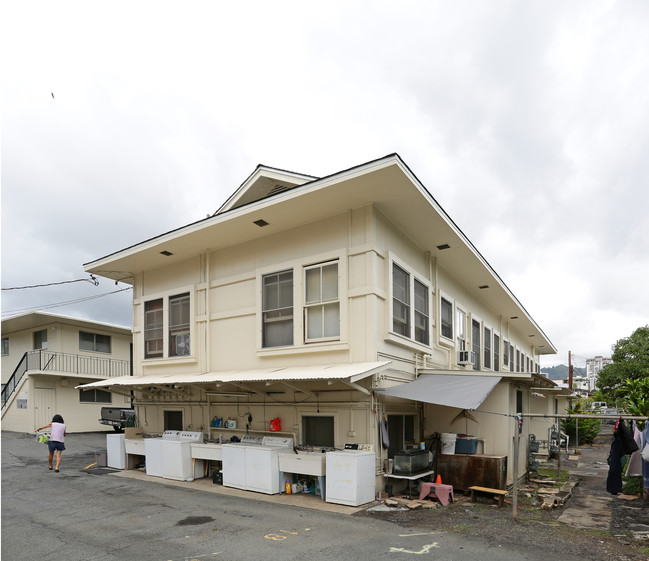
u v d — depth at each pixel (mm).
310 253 11211
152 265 14648
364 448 9656
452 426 11703
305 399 10789
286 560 6211
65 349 23375
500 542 6992
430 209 10719
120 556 6387
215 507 8859
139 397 14719
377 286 10266
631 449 9602
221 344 12688
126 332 26312
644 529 7977
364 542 6883
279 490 9961
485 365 19234
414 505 8953
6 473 12391
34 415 21391
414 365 11898
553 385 14031
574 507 9609
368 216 10383
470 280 16484
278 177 11945
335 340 10414
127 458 13203
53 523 7895
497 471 9859
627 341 43188
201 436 12172
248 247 12492
